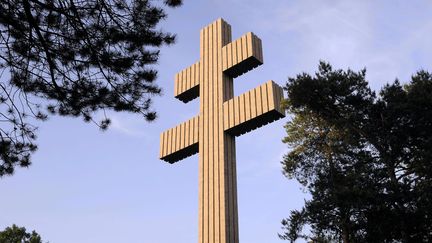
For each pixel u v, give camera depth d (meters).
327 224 16.16
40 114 9.10
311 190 16.59
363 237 14.97
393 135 15.70
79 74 8.60
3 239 30.45
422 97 15.05
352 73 17.47
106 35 8.22
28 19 7.68
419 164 14.54
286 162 20.02
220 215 22.12
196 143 25.36
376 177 15.21
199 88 27.09
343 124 16.86
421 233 14.08
